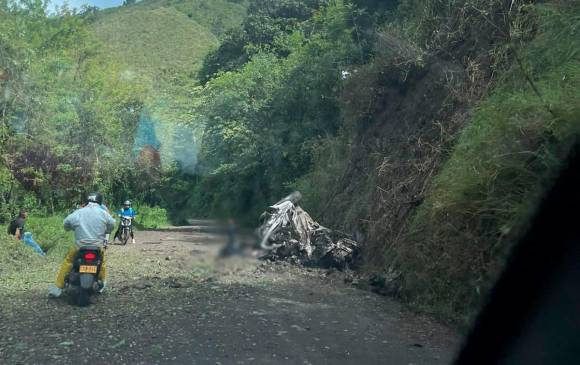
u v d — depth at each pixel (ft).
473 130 26.25
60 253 41.70
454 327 21.62
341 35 65.26
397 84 44.14
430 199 27.45
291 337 19.03
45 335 18.16
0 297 24.26
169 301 23.88
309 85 70.13
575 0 25.82
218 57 127.34
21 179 60.49
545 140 21.02
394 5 61.21
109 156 77.92
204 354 16.65
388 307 25.21
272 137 75.51
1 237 36.45
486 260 22.04
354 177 46.11
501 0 34.06
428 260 25.72
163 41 209.26
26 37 64.69
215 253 31.58
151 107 94.89
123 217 58.18
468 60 35.12
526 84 25.64
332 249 35.91
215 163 92.32
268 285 29.04
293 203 38.27
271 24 122.01
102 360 15.78
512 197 21.50
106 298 24.45
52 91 66.39
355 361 16.80
